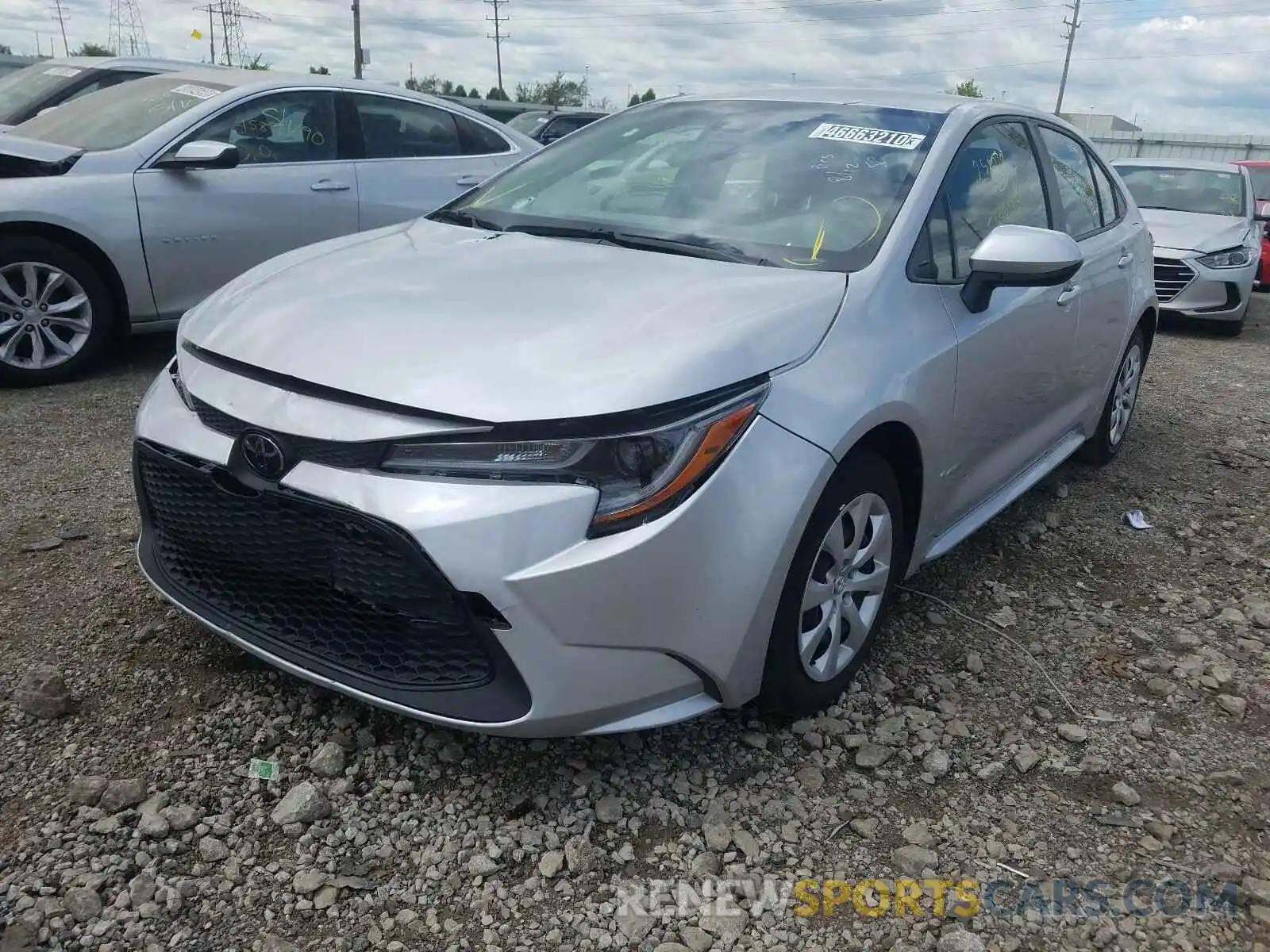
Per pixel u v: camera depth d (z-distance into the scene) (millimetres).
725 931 2115
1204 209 10250
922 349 2830
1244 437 5859
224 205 5621
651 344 2303
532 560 2094
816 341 2543
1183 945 2143
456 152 6660
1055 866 2346
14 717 2543
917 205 3070
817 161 3293
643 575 2154
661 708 2336
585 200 3404
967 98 3740
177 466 2455
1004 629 3420
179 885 2109
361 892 2141
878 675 3061
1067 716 2941
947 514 3277
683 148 3521
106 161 5340
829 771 2615
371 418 2176
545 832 2334
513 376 2180
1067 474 5035
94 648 2857
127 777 2385
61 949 1942
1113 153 34344
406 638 2244
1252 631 3514
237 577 2480
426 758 2541
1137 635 3430
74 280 5258
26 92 6965
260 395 2330
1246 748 2840
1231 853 2420
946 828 2451
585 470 2119
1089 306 4102
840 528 2627
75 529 3576
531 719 2168
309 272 2859
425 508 2102
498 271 2764
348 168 6102
